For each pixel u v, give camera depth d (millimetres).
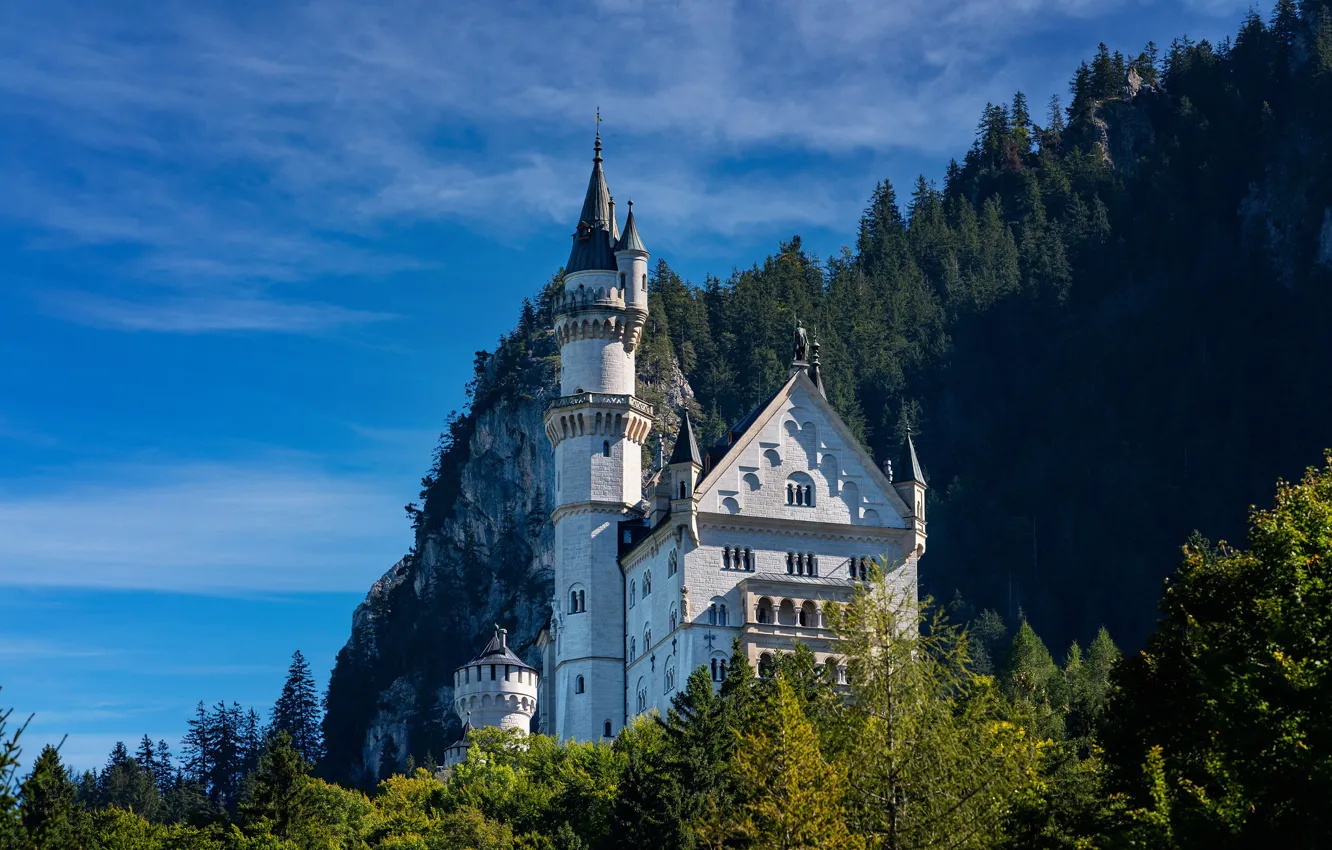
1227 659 67062
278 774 121000
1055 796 73750
